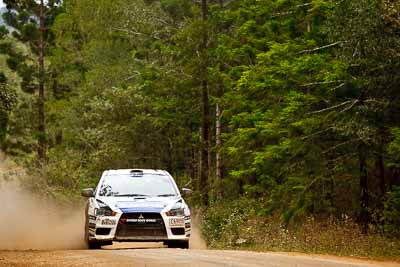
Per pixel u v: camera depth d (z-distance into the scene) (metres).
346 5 25.38
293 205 29.73
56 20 77.94
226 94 39.69
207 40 46.94
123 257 17.38
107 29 73.94
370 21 23.88
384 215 26.77
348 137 28.61
